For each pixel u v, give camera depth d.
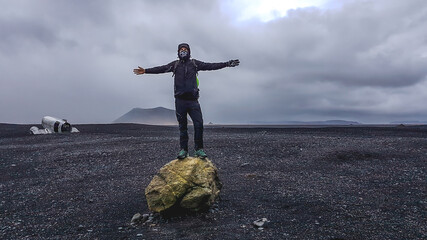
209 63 4.70
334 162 8.41
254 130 20.03
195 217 4.52
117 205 5.47
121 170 8.59
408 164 7.70
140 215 4.60
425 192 5.31
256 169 8.04
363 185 6.07
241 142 12.41
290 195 5.57
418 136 13.54
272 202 5.18
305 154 9.57
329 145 10.90
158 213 4.67
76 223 4.59
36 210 5.36
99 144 13.53
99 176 8.00
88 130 22.05
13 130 24.11
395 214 4.26
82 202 5.77
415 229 3.68
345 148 9.99
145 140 14.37
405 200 4.91
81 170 8.76
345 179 6.64
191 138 14.21
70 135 18.16
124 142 13.84
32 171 8.85
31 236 4.09
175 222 4.36
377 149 9.73
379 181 6.30
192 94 4.67
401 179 6.32
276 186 6.29
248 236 3.64
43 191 6.69
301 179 6.81
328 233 3.66
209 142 12.73
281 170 7.81
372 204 4.79
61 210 5.32
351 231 3.70
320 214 4.42
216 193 5.12
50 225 4.54
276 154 9.82
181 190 4.52
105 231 4.15
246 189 6.15
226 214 4.62
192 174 4.70
